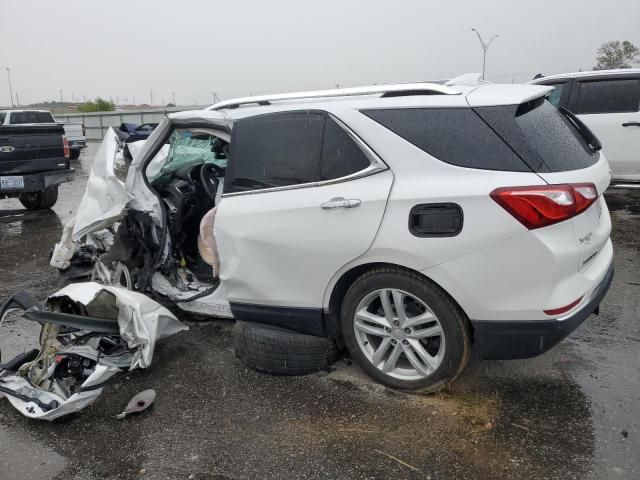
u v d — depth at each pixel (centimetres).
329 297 322
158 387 346
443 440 279
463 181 277
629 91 740
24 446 293
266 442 286
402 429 289
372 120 303
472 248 273
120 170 439
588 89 765
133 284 434
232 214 341
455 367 298
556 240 267
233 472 265
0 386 334
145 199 416
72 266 505
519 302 274
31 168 907
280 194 325
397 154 293
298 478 259
